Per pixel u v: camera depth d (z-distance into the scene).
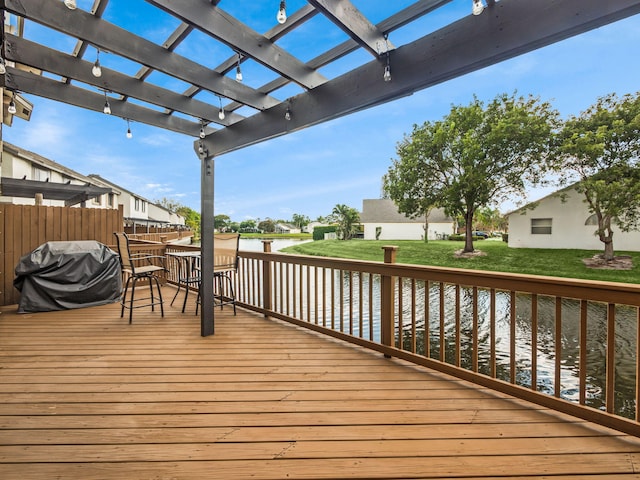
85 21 2.03
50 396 2.16
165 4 1.78
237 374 2.53
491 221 15.41
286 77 2.47
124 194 22.62
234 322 3.99
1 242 4.72
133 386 2.32
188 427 1.81
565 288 1.88
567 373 4.81
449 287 9.70
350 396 2.18
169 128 3.47
